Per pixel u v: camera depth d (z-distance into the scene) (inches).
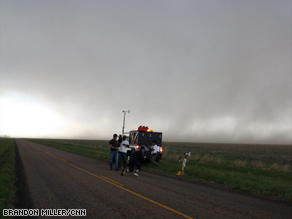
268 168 722.2
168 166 595.5
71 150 1252.5
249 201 283.0
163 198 274.5
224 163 818.2
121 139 520.4
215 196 301.0
